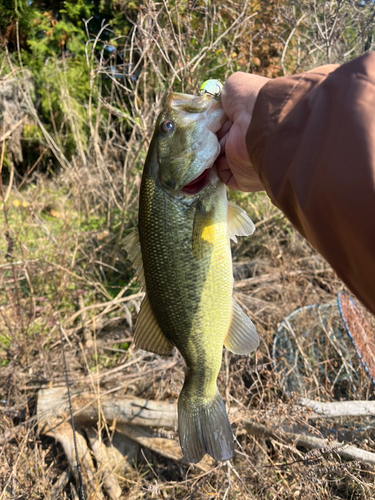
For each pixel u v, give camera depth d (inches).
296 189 9.0
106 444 24.4
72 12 60.4
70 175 41.8
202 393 15.1
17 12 54.5
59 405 24.8
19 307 29.8
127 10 46.2
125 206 36.1
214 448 14.9
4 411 25.2
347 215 8.0
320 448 20.0
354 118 8.2
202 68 33.0
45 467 23.2
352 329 27.2
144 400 24.5
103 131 51.3
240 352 15.3
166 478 23.5
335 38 34.7
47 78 56.3
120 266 39.2
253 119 10.4
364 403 23.3
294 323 29.7
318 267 37.9
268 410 22.4
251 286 36.0
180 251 14.2
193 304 14.4
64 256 34.8
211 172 14.7
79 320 33.4
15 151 53.6
